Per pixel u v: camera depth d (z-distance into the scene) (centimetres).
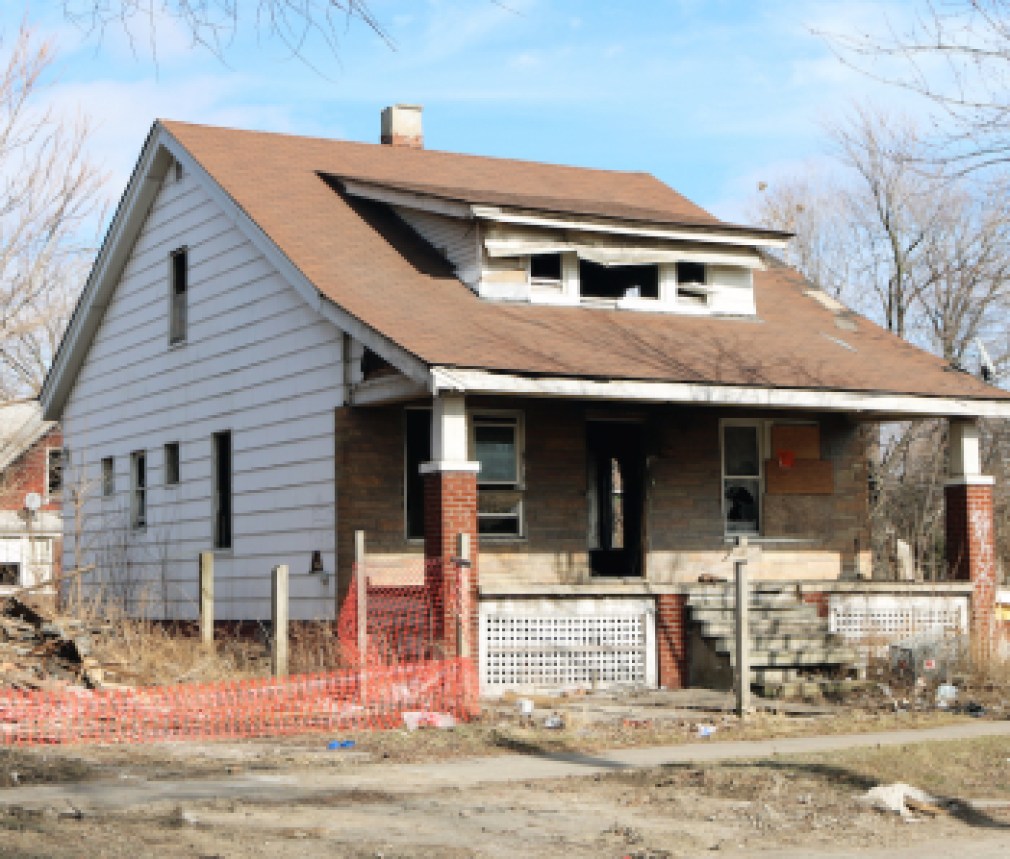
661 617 1892
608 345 1931
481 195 2125
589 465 2220
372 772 1201
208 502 2312
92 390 2780
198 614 2314
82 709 1529
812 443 2300
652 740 1409
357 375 1939
